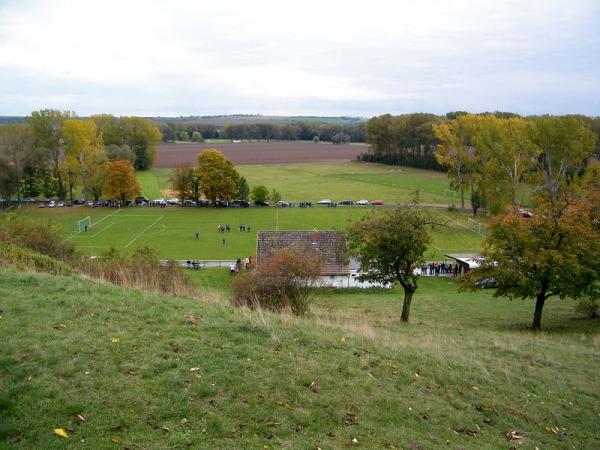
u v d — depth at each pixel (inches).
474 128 3499.0
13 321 533.0
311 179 5777.6
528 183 3191.4
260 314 674.8
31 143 3949.3
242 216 3740.2
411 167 6781.5
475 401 530.6
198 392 442.9
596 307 1296.8
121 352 490.0
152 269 1061.8
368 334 687.1
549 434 494.6
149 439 376.2
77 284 706.2
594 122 3914.9
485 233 3112.7
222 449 376.5
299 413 439.8
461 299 1699.1
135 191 4104.3
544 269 1138.0
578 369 695.7
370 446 412.2
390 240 1187.9
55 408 394.0
